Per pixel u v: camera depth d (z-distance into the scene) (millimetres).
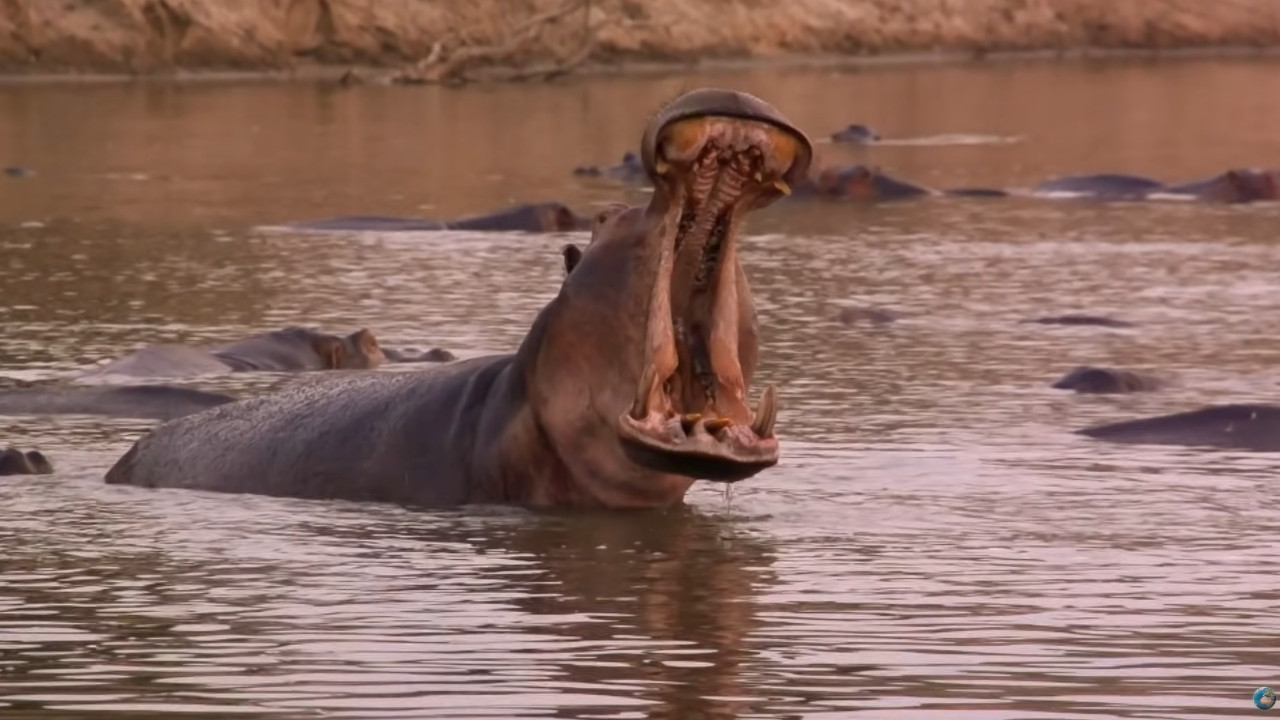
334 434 34812
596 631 25500
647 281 31094
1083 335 52344
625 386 31438
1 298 58844
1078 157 111938
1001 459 36844
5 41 163125
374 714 21984
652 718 21797
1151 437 38625
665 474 32250
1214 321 55000
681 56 188750
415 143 117938
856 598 27172
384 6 178875
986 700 22391
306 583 28125
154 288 61062
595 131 126688
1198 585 27734
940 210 84312
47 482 35688
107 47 166125
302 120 133375
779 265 66812
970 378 45906
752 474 30312
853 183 88688
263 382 45312
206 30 170250
